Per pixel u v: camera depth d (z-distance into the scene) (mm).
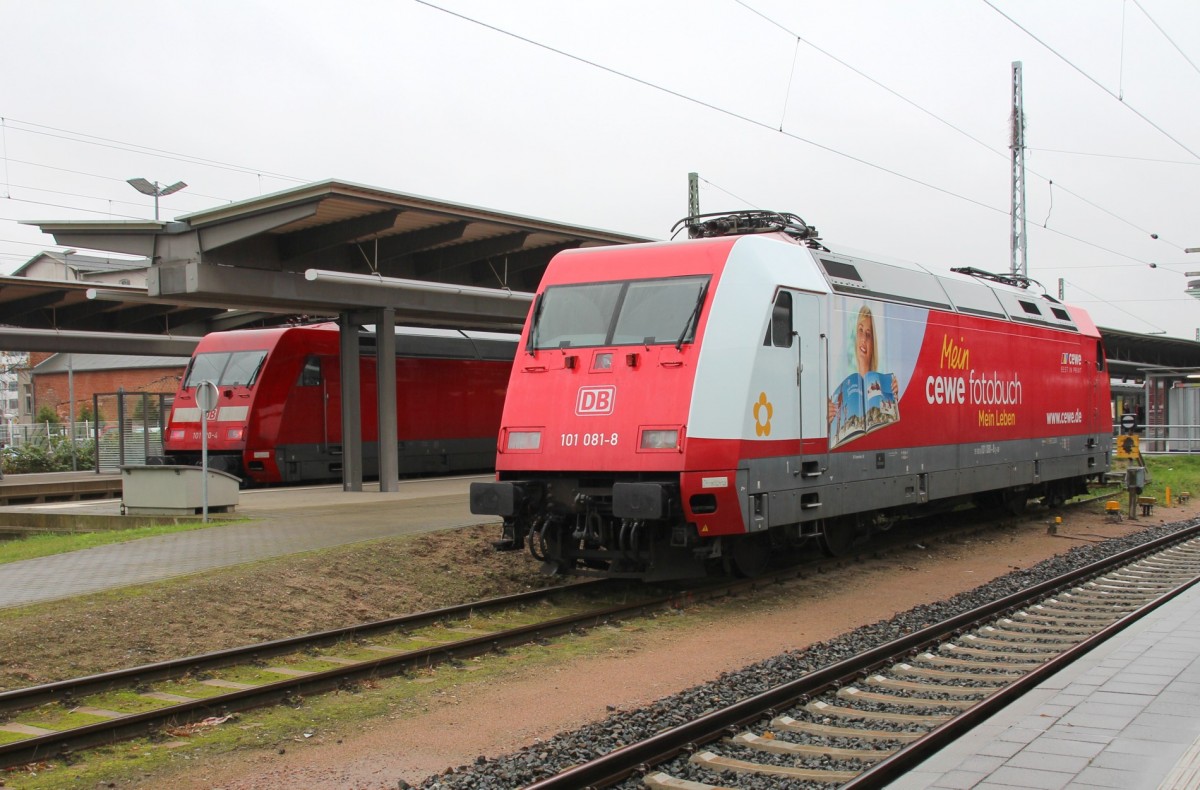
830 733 7293
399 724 7840
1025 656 9531
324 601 11641
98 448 32594
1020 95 32438
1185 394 38250
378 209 17734
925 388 15477
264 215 17625
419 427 28828
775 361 12219
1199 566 14938
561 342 12547
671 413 11422
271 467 25453
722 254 12102
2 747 6746
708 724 7133
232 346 26422
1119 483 23203
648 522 11805
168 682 8844
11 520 20344
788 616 11711
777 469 12219
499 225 19328
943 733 6668
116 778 6746
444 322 26234
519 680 9047
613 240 21531
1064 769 5539
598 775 6270
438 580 13031
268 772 6844
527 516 12375
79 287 24141
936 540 17469
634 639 10570
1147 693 7043
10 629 9602
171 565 12648
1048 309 20250
